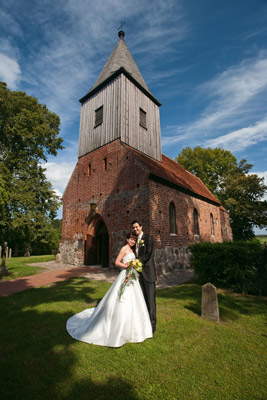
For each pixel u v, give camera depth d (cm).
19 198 1877
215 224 1812
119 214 1081
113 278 847
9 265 1240
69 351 300
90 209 1262
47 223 2175
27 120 1934
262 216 2247
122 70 1243
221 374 256
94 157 1323
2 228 2053
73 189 1441
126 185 1077
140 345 316
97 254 1279
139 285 365
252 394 224
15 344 321
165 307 491
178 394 222
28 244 2586
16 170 1977
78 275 914
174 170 1595
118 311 330
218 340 338
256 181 2309
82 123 1501
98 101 1396
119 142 1168
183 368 265
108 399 214
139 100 1367
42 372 256
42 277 869
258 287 602
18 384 237
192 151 3009
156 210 1002
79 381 240
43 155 2205
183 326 387
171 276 924
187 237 1268
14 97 1925
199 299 555
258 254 620
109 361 275
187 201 1359
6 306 497
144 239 385
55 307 482
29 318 420
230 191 2428
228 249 659
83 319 401
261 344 328
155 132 1471
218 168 2884
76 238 1319
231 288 660
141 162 1027
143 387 231
